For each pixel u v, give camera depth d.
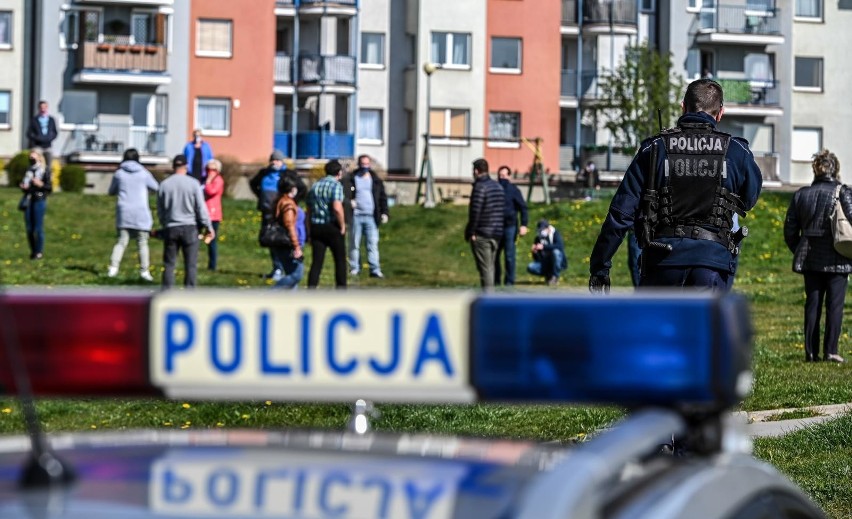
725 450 2.29
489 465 2.08
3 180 49.84
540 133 60.66
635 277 18.62
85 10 54.44
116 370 1.92
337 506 1.81
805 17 65.44
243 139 56.81
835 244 12.62
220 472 2.00
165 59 54.88
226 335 1.93
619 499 1.95
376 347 1.90
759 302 20.52
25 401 1.94
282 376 1.91
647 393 1.86
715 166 7.27
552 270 25.45
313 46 60.16
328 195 17.75
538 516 1.60
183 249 18.62
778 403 10.28
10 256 25.62
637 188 7.36
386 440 2.25
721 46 64.31
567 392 1.87
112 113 55.22
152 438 2.29
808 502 2.61
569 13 62.72
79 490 1.88
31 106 55.28
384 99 60.66
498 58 60.38
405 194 56.50
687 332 1.85
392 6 60.53
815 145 65.56
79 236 29.75
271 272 23.48
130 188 21.94
